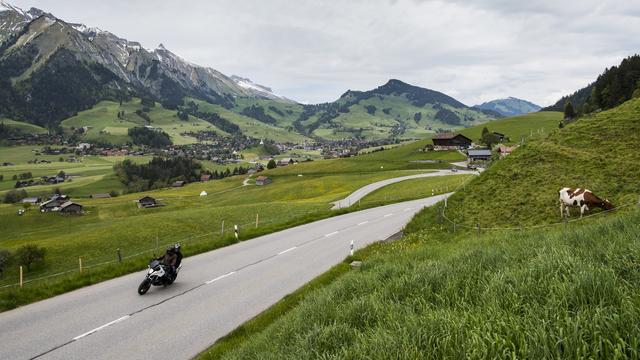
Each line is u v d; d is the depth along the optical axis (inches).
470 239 767.1
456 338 196.9
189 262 905.5
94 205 6166.3
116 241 2463.1
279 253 992.2
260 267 849.5
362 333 254.4
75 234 2682.1
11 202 7770.7
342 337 261.1
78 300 631.8
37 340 484.7
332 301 376.5
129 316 562.9
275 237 1242.0
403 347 202.4
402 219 1551.4
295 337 298.8
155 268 671.1
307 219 1646.2
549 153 1257.4
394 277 390.6
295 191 4788.4
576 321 173.6
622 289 205.2
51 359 436.5
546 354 163.0
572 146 1288.1
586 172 1064.2
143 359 436.5
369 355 211.3
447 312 237.3
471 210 1085.8
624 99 4714.6
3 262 2186.3
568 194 851.4
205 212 3016.7
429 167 5831.7
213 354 425.7
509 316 205.2
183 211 3218.5
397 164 6451.8
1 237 4431.6
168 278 688.4
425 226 1127.0
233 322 539.2
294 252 1002.1
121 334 501.4
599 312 174.9
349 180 4874.5
